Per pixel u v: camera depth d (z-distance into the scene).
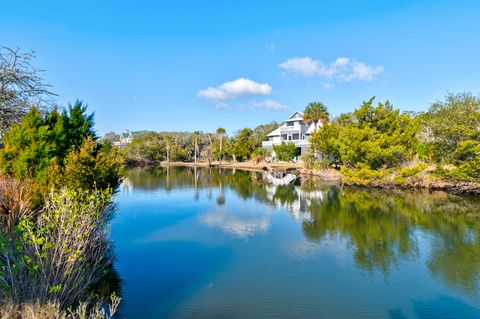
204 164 64.75
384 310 6.91
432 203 18.70
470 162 20.11
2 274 4.71
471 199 19.75
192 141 82.38
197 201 21.05
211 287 7.95
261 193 24.56
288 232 13.12
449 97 24.70
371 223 14.41
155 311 6.73
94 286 7.65
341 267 9.30
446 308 7.00
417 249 10.80
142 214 16.84
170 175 41.59
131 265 9.41
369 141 26.20
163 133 104.81
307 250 10.84
